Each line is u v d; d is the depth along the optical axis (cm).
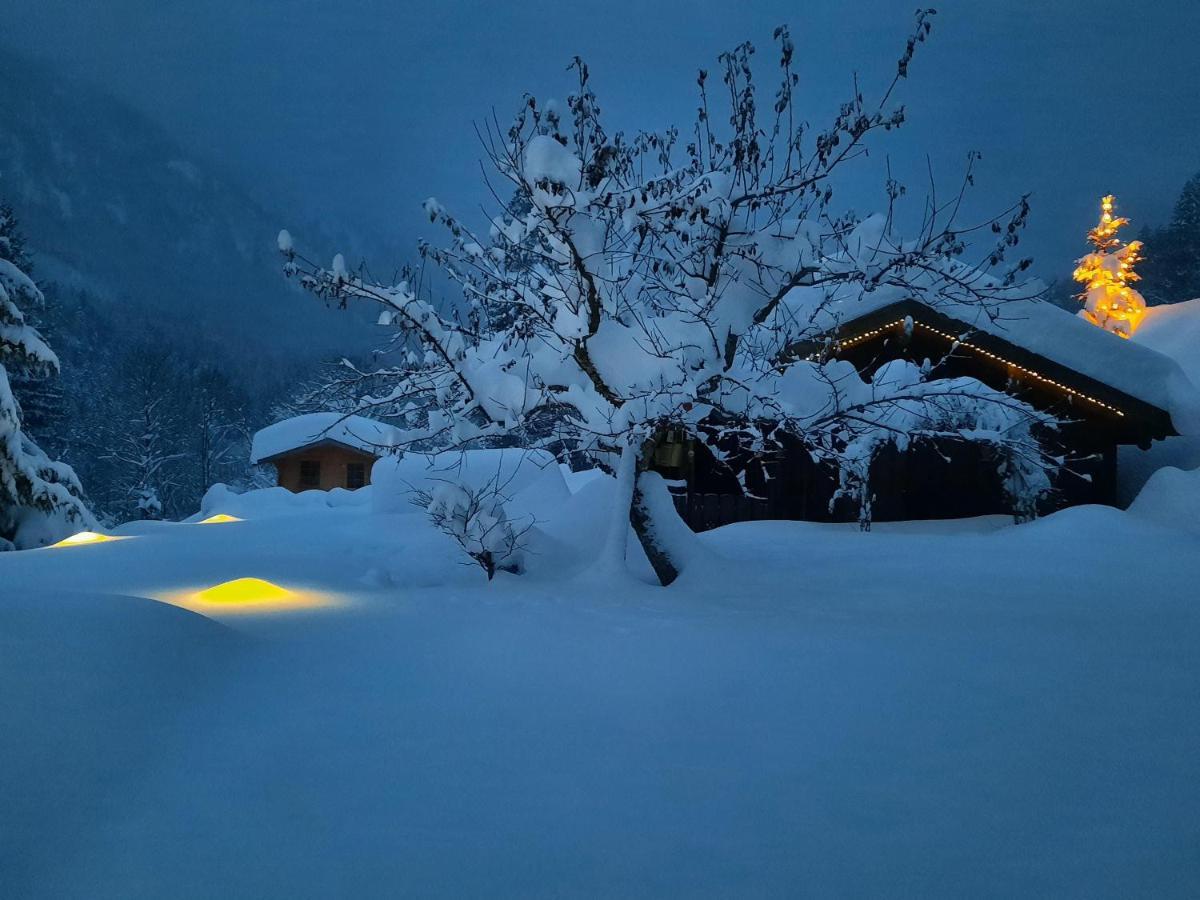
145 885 325
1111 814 382
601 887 322
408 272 1074
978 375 1984
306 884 325
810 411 1163
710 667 642
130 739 474
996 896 312
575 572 1166
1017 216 992
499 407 1064
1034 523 1508
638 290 1130
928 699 559
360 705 552
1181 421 1911
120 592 1026
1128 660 663
